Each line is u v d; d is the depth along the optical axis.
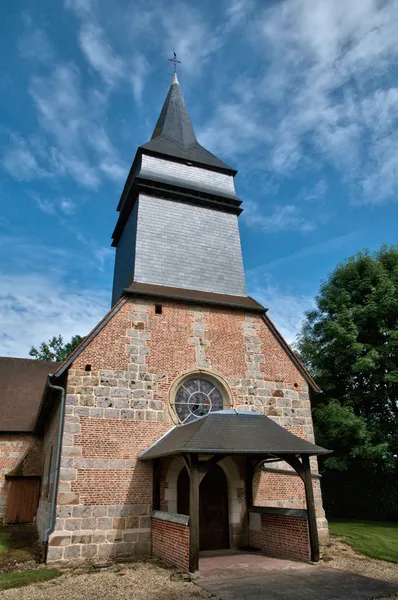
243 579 8.02
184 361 12.59
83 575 8.45
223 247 16.09
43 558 9.75
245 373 13.17
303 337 20.78
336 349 18.14
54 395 12.30
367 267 19.00
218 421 10.13
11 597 7.16
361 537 11.99
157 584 7.73
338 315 18.38
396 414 17.39
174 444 9.59
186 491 11.29
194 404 12.35
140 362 12.03
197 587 7.53
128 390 11.58
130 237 15.94
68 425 10.65
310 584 7.66
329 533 12.62
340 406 17.20
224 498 11.73
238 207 17.09
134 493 10.63
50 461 13.18
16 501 17.00
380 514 16.72
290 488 12.30
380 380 17.34
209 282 15.09
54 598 7.07
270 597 6.95
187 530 8.66
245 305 14.00
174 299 13.16
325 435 17.30
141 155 16.72
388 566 9.03
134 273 13.98
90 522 10.03
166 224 15.46
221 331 13.48
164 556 9.59
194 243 15.59
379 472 17.39
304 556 9.52
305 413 13.33
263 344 13.79
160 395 11.88
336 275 20.25
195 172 17.34
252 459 11.91
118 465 10.74
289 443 9.66
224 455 9.28
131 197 16.38
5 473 17.59
